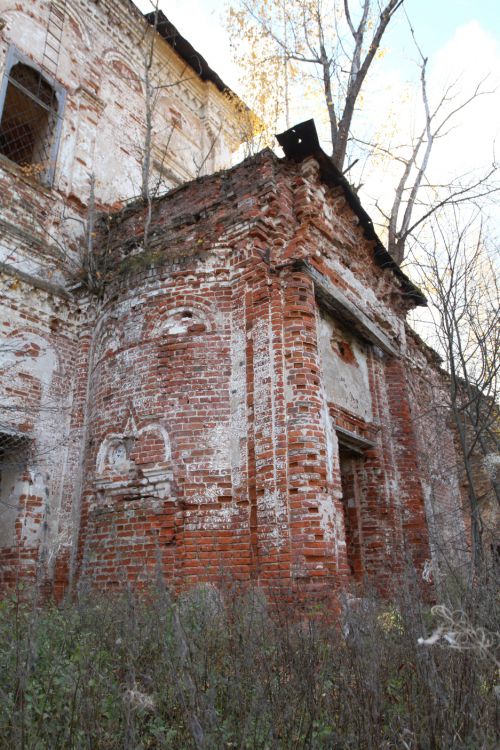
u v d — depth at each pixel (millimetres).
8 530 8703
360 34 15680
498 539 6312
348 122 14867
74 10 13000
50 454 9219
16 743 2680
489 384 7418
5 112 12102
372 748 2814
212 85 17516
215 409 7941
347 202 9922
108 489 8250
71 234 11016
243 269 8469
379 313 10727
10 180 10141
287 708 2984
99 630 3879
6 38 11102
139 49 15008
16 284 9406
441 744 2742
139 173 14055
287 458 7207
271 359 7738
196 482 7586
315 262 8656
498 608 3625
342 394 9133
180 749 2869
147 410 8227
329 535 6996
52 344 9773
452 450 13117
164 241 9445
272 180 8680
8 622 4262
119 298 9289
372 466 9633
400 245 15844
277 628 3846
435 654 3215
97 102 12945
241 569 7082
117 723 3027
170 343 8422
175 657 3271
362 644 3354
